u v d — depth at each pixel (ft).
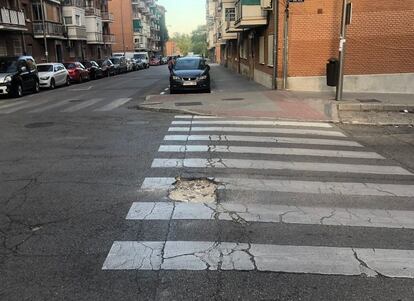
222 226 15.84
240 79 95.25
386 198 18.89
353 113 44.16
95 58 187.83
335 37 60.34
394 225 15.98
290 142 30.25
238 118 40.45
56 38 136.05
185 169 23.16
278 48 61.82
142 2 339.16
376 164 24.72
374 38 59.52
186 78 63.98
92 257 13.61
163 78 113.19
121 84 93.66
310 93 58.03
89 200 18.65
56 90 84.12
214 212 17.16
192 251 13.91
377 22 59.06
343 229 15.62
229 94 59.52
